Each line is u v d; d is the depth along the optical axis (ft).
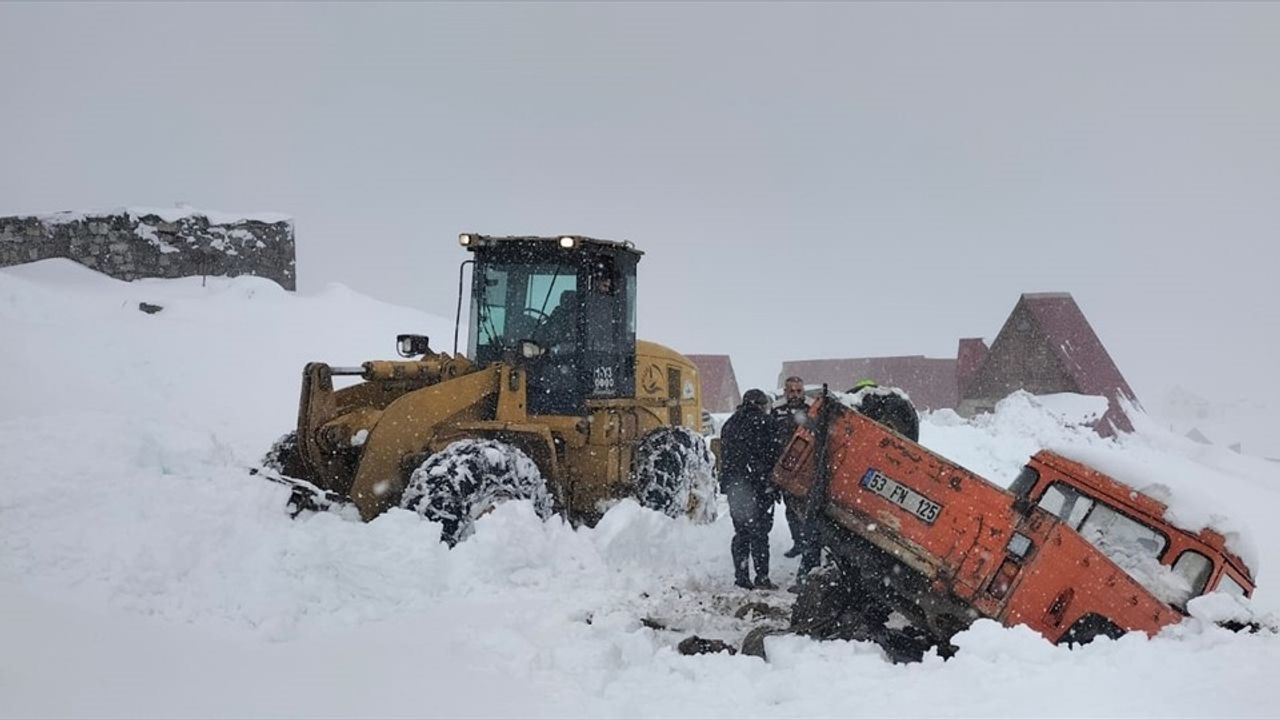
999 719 14.98
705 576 29.30
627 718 15.48
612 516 28.66
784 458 24.61
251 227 76.33
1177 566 22.43
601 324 32.94
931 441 64.03
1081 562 20.72
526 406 30.89
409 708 15.53
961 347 158.61
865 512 23.07
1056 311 127.34
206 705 14.92
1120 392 121.29
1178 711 15.15
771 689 16.93
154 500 22.39
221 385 54.75
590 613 23.03
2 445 23.89
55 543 20.40
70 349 53.93
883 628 23.45
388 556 23.08
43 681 14.93
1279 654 17.99
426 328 73.05
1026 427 76.13
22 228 70.08
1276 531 54.08
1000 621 21.09
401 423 27.53
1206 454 86.99
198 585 20.48
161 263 72.54
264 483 24.84
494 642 19.01
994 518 21.61
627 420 33.30
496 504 25.73
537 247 32.30
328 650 18.42
